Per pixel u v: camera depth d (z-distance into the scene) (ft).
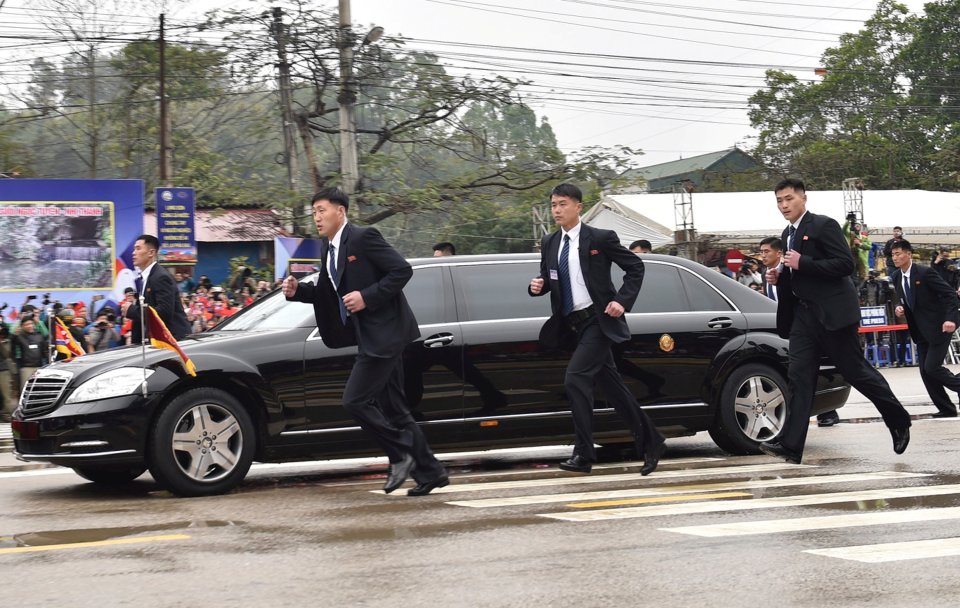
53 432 23.22
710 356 27.94
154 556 16.21
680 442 32.89
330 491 23.65
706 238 89.25
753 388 28.40
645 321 27.63
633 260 23.57
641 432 24.63
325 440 24.57
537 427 26.30
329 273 21.33
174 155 98.32
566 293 23.89
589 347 23.73
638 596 13.16
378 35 74.69
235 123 101.96
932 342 37.52
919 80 173.27
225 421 23.75
